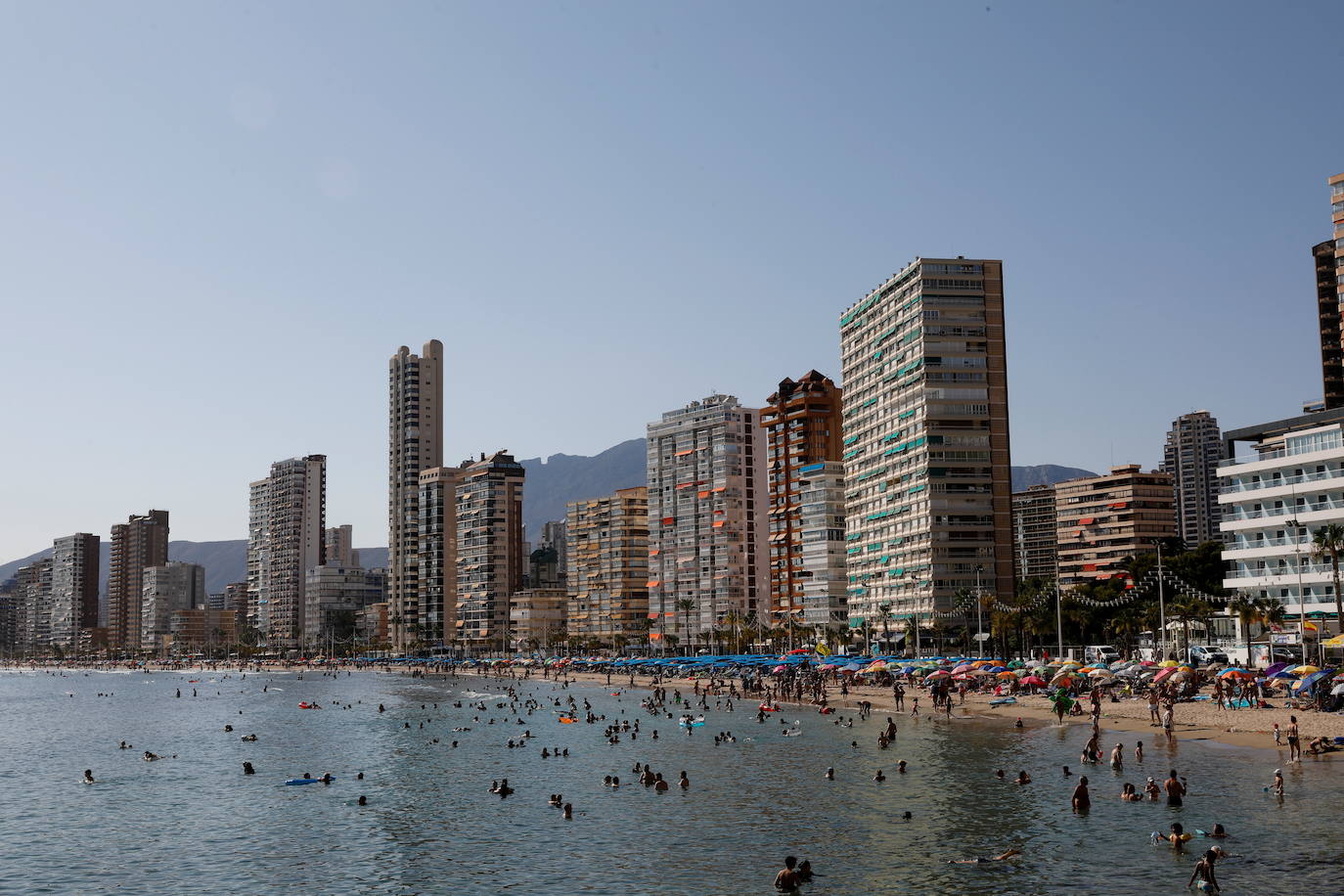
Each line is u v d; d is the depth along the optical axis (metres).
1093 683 123.31
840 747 95.50
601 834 62.00
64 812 75.25
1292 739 74.00
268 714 165.12
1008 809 63.94
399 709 165.50
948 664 155.00
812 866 53.25
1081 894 46.84
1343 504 134.62
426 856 58.75
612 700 169.62
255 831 66.69
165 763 101.94
